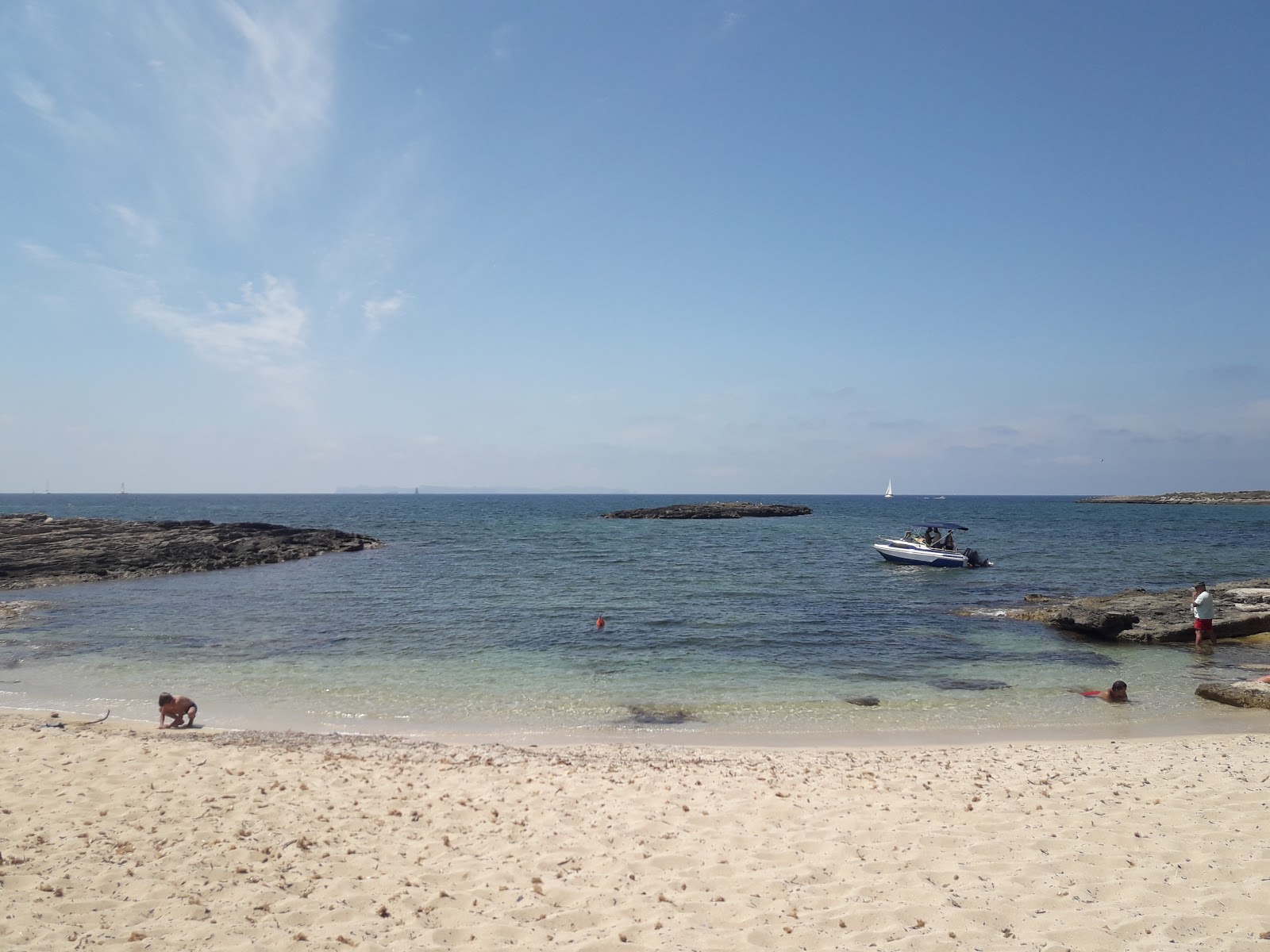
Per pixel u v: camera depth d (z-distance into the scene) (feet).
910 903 20.93
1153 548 176.65
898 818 27.71
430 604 94.48
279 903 21.24
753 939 19.24
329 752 37.83
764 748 41.11
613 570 132.26
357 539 184.24
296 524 306.55
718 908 20.94
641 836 26.35
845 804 29.50
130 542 151.12
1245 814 27.32
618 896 21.80
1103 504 648.79
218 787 30.91
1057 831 25.98
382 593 103.86
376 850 25.08
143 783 31.09
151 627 79.10
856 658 65.36
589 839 26.18
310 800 29.68
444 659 64.34
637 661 63.93
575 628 78.28
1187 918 19.61
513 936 19.58
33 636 73.97
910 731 44.98
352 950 18.81
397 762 36.09
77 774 32.14
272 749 38.04
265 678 57.77
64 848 24.18
